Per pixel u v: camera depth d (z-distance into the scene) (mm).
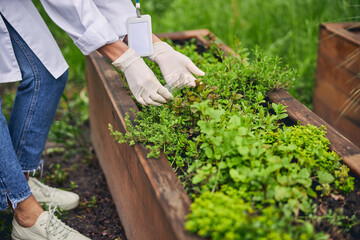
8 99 3432
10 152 1735
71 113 3432
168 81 1842
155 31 4133
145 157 1535
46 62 1851
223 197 1194
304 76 3383
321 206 1386
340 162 1529
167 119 1713
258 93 1869
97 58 2438
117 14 1883
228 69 2162
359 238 1300
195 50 2762
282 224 1142
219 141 1407
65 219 2256
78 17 1636
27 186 1827
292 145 1450
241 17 4031
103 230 2191
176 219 1209
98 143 2654
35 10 1851
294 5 3895
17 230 1914
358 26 2750
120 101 1943
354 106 2498
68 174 2727
